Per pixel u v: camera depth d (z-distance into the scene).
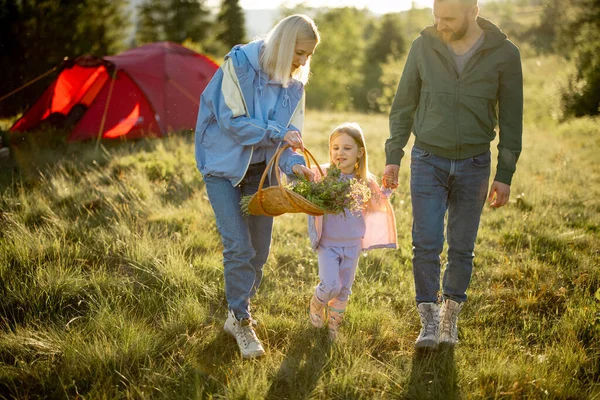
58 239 4.30
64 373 2.73
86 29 16.09
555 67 36.88
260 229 3.18
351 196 2.75
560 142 12.30
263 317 3.43
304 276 4.17
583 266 4.34
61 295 3.48
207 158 2.99
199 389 2.62
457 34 2.86
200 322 3.34
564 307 3.72
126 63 9.47
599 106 20.41
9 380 2.66
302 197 2.58
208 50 41.94
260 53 2.88
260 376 2.77
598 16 24.28
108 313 3.22
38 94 13.76
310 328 3.33
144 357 2.90
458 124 2.99
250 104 2.87
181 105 9.75
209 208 5.43
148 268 3.98
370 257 4.51
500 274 4.26
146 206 5.35
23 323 3.21
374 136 11.43
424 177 3.10
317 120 15.40
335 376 2.81
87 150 8.16
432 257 3.13
